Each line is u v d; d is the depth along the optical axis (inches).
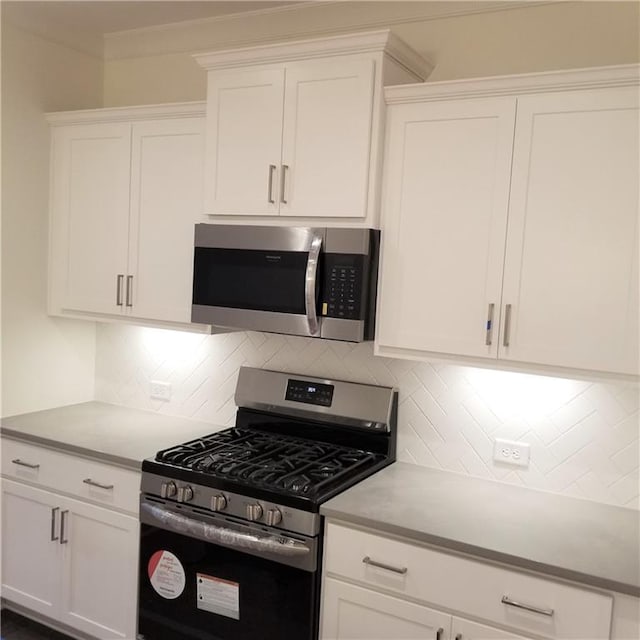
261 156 101.3
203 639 96.8
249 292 102.3
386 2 107.3
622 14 91.8
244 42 122.2
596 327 82.3
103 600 108.9
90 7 119.4
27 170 125.0
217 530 93.0
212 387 127.0
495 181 87.4
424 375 105.9
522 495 95.6
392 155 94.1
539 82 83.4
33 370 129.6
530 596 75.5
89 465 108.8
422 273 93.1
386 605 83.7
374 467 102.1
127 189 118.3
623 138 79.7
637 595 69.6
